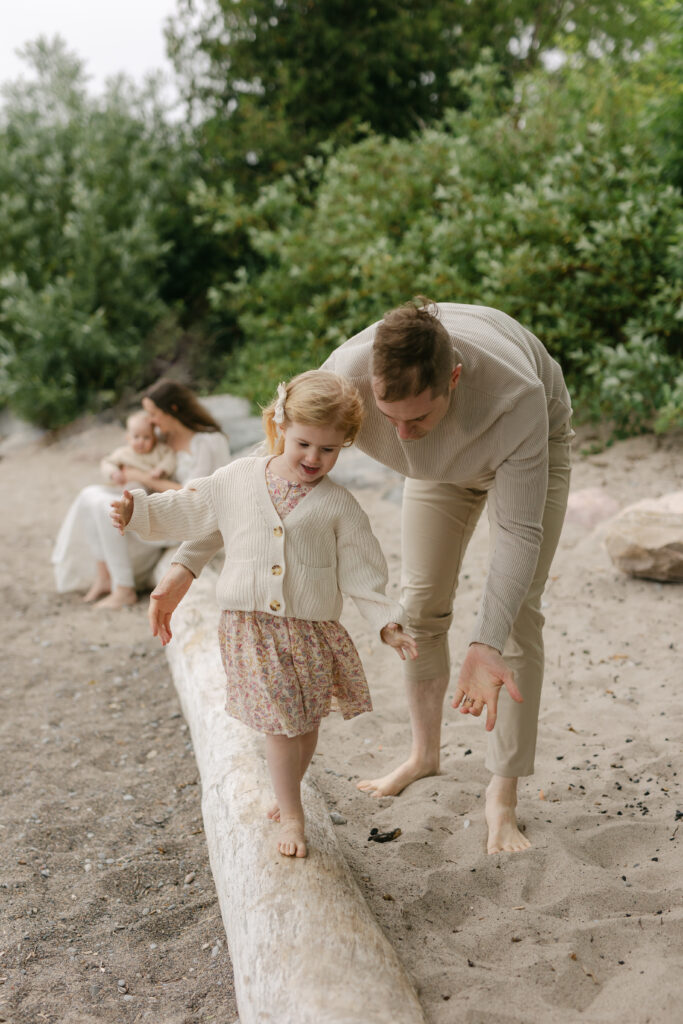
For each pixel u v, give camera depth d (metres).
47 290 12.16
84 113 13.52
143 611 5.85
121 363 12.52
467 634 4.73
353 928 2.25
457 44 14.04
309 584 2.41
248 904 2.42
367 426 2.52
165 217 13.36
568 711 3.84
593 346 8.00
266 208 11.00
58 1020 2.42
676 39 7.46
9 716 4.49
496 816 2.92
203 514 2.51
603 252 7.74
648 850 2.86
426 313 2.17
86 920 2.90
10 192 13.02
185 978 2.61
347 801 3.22
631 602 4.95
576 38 14.16
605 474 6.92
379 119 13.49
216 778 3.05
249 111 13.17
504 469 2.47
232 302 11.95
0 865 3.20
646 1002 2.15
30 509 8.73
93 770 3.93
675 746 3.47
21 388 12.08
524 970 2.31
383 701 4.09
